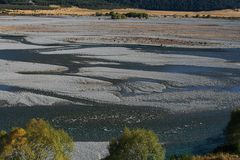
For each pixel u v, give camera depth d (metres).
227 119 47.41
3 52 92.25
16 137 26.91
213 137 41.19
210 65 80.50
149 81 65.19
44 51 94.25
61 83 62.59
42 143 27.17
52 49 97.38
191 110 50.88
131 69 74.69
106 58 85.62
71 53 91.19
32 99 53.72
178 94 57.97
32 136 27.17
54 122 45.41
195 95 57.72
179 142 39.88
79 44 107.38
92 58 85.44
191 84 64.06
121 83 63.47
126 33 134.12
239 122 36.94
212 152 36.06
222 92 59.69
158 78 67.31
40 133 27.38
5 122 45.03
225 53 97.00
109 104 52.62
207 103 54.00
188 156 33.09
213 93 59.00
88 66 76.62
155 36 126.94
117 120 46.56
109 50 96.25
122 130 43.22
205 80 66.94
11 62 79.12
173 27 156.12
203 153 36.38
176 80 66.25
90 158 35.06
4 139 27.14
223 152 34.81
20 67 74.44
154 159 29.67
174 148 38.19
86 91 58.50
